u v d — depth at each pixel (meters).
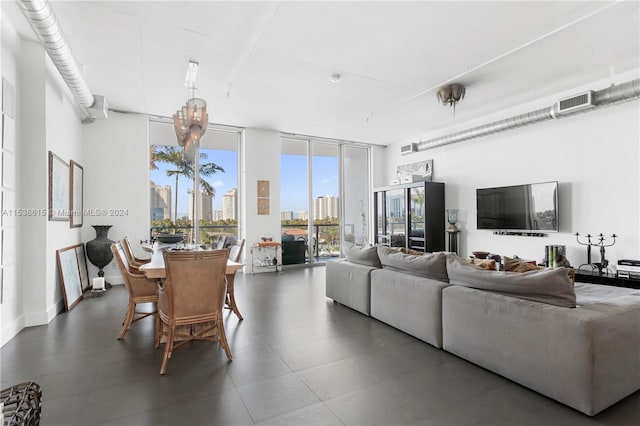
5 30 2.90
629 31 3.07
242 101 5.04
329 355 2.59
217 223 6.52
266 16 2.86
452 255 2.84
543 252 4.93
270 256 6.65
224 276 2.58
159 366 2.40
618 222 4.13
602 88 4.22
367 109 5.44
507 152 5.45
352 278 3.78
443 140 6.02
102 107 4.34
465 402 1.93
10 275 2.99
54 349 2.70
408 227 6.75
